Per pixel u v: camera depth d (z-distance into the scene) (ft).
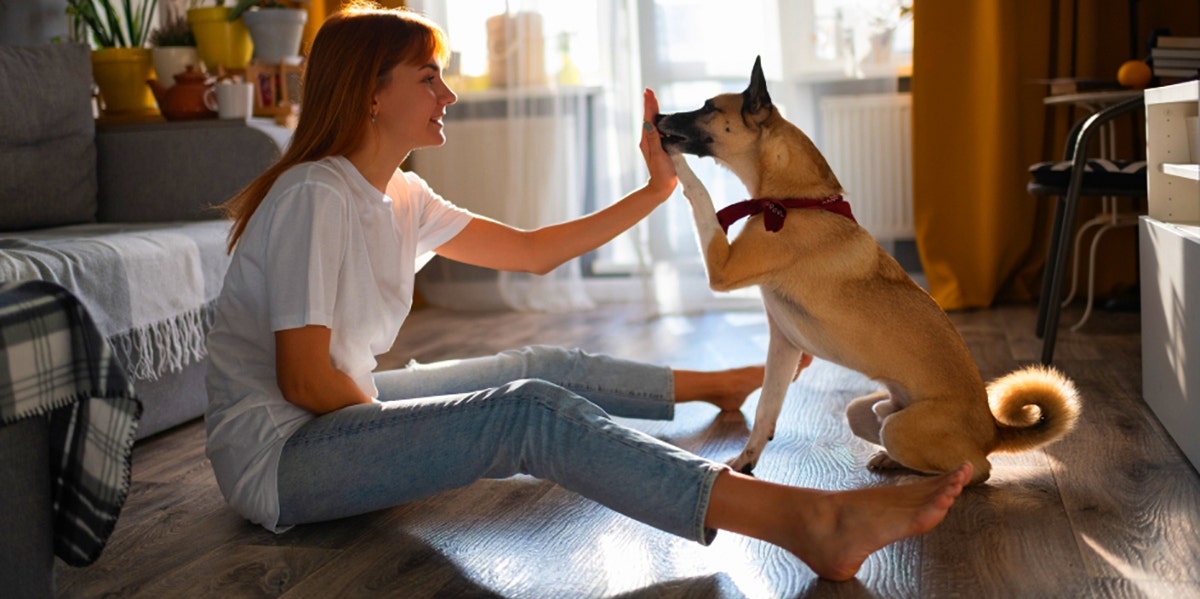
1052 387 6.08
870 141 14.05
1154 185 7.98
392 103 5.57
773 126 6.68
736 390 8.04
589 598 4.79
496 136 15.02
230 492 5.53
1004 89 13.17
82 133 9.69
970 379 6.19
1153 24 13.26
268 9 11.48
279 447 5.36
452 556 5.33
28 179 9.07
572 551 5.36
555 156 14.74
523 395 5.05
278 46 11.57
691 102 14.29
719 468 4.83
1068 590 4.69
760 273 6.39
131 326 7.61
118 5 11.84
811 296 6.34
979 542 5.30
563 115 14.71
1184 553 5.08
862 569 5.00
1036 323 11.90
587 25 14.58
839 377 9.50
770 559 5.15
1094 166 10.08
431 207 6.54
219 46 11.18
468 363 6.95
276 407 5.41
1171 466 6.45
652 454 4.83
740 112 6.64
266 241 5.26
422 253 6.65
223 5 11.34
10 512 3.91
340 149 5.54
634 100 14.39
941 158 13.52
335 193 5.28
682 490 4.76
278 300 5.14
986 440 6.13
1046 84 13.34
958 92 13.41
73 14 10.70
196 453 7.60
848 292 6.31
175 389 8.27
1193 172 6.63
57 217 9.41
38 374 3.86
